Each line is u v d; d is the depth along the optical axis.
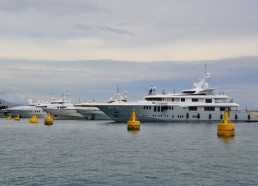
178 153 43.84
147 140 59.06
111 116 105.38
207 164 36.31
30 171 33.12
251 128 91.31
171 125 96.50
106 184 28.64
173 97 105.00
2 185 28.27
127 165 35.84
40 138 64.44
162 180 29.77
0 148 49.12
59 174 31.94
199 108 106.75
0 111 192.75
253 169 33.84
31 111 167.12
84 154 43.12
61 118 145.50
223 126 64.00
